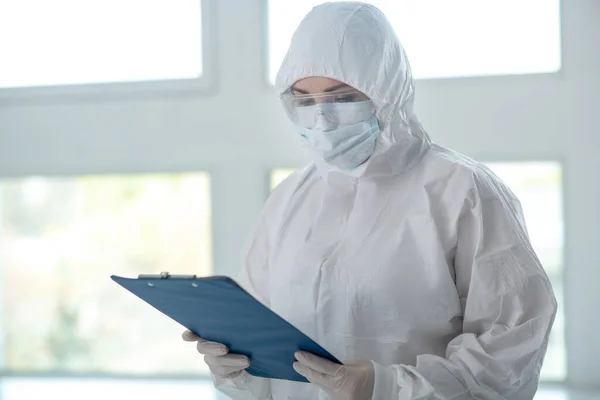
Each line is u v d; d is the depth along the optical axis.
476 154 3.59
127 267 4.73
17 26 4.05
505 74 3.55
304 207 1.55
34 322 4.74
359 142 1.44
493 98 3.56
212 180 3.87
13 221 4.79
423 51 3.63
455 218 1.36
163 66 3.94
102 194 4.77
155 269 4.70
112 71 3.99
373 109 1.43
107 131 3.96
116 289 4.73
